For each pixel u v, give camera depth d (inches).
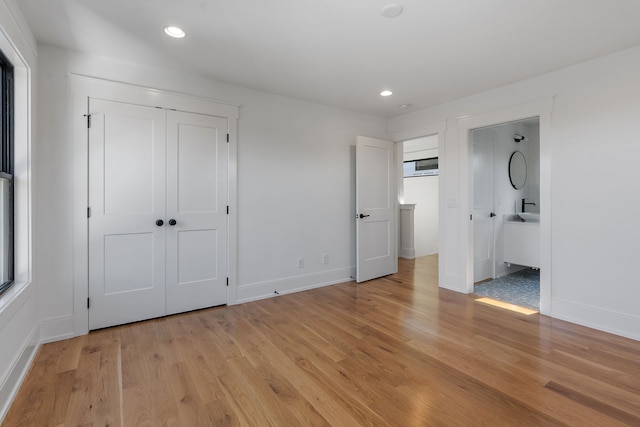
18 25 73.9
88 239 101.4
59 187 96.5
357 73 116.5
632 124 96.6
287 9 77.8
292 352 88.9
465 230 143.5
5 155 80.4
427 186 257.0
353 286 157.0
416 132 164.6
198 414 63.3
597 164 103.6
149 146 110.9
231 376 76.7
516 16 80.7
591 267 105.3
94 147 101.9
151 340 96.1
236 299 130.8
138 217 109.4
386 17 81.3
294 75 118.7
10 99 81.7
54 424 60.3
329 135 157.8
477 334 100.3
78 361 83.4
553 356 86.0
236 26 85.4
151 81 110.9
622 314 98.8
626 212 98.0
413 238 232.8
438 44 95.4
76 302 99.4
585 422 60.6
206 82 121.9
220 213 126.2
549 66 109.9
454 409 64.6
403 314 118.3
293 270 147.3
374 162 168.9
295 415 63.1
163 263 114.6
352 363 82.9
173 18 81.6
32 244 85.7
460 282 146.1
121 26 85.1
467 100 141.1
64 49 96.7
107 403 66.4
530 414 62.9
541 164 116.6
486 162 169.3
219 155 125.5
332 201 160.6
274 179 140.6
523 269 192.9
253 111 134.0
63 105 96.8
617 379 74.9
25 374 76.4
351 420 61.6
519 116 122.7
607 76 101.2
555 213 113.3
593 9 77.5
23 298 76.9
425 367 80.7
